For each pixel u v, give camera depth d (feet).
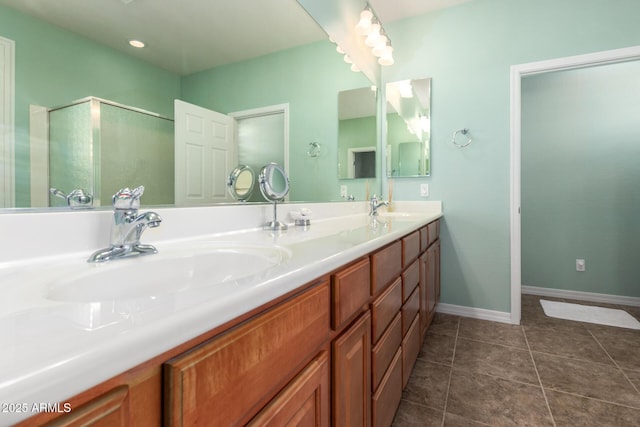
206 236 3.15
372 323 2.97
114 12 2.58
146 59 2.84
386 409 3.34
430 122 7.98
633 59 6.32
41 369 0.70
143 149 2.81
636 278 8.45
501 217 7.37
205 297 1.19
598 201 8.82
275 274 1.57
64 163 2.21
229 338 1.24
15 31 1.96
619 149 8.60
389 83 8.45
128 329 0.90
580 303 8.62
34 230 1.92
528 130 9.55
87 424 0.78
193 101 3.34
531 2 7.03
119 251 2.17
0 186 1.87
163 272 2.23
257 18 4.24
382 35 7.29
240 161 4.00
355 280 2.56
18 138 1.97
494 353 5.83
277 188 4.03
